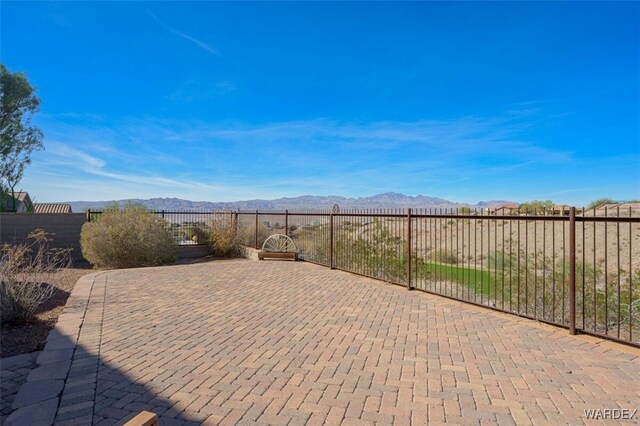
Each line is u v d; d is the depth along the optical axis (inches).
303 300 292.0
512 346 191.5
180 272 427.5
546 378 154.7
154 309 263.7
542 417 125.6
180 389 145.5
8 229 568.4
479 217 267.1
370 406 133.1
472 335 208.8
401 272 392.2
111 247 508.1
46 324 230.8
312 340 201.2
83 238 527.2
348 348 189.3
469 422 123.0
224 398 138.7
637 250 488.1
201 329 219.5
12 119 1056.8
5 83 1031.0
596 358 175.3
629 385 148.2
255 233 629.9
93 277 392.5
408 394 141.8
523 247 596.4
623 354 180.1
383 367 166.1
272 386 148.2
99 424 122.0
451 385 148.9
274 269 450.0
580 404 133.9
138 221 539.5
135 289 331.6
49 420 124.2
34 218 583.5
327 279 382.6
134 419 75.2
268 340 201.0
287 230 569.0
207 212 666.2
